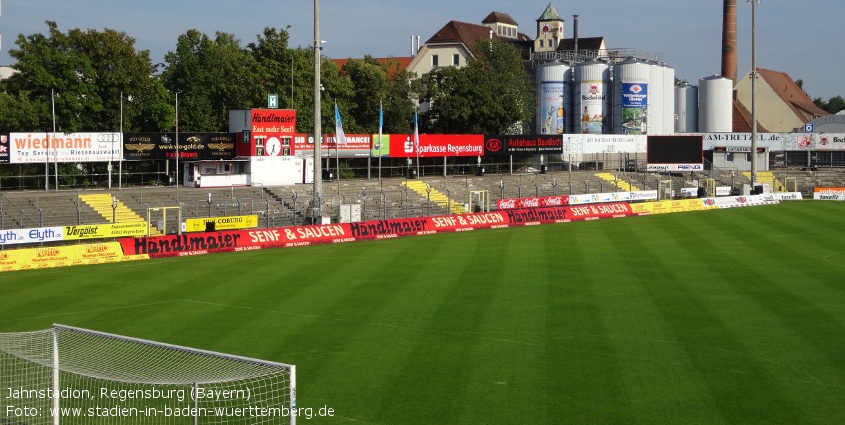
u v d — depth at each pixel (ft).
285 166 285.64
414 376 86.84
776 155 455.22
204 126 327.88
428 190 254.06
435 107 377.91
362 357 93.97
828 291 129.08
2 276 150.61
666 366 89.92
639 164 409.69
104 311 119.03
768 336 101.76
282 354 95.35
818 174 377.91
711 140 413.39
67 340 87.86
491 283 138.41
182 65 330.54
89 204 220.64
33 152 244.01
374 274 148.56
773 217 245.04
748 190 315.58
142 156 265.75
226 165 282.15
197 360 80.74
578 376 86.63
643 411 76.33
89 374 74.84
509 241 196.65
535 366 90.22
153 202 230.27
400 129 395.14
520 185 298.15
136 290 135.13
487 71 401.90
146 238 173.58
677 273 146.82
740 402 78.48
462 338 102.17
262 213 225.97
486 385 83.87
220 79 337.52
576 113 428.97
